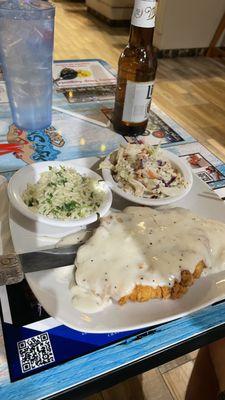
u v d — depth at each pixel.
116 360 0.21
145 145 0.36
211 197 0.33
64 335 0.22
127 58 0.37
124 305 0.23
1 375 0.20
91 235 0.26
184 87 1.32
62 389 0.19
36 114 0.40
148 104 0.40
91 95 0.50
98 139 0.41
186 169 0.34
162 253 0.24
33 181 0.30
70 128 0.42
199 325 0.23
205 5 1.50
